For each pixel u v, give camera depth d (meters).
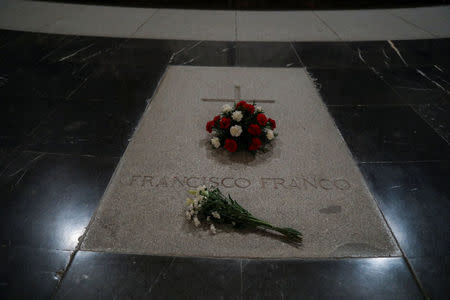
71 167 3.62
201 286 2.49
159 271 2.58
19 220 3.00
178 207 3.11
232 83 5.42
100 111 4.65
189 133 4.14
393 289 2.50
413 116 4.62
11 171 3.55
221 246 2.77
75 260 2.65
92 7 9.38
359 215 3.07
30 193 3.28
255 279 2.54
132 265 2.62
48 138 4.09
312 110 4.70
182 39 7.28
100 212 3.05
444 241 2.85
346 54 6.59
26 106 4.74
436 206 3.19
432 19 8.52
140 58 6.32
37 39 7.08
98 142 4.03
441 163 3.73
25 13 8.73
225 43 7.10
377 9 9.47
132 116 4.55
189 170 3.56
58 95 5.04
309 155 3.81
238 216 2.86
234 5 9.52
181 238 2.83
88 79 5.52
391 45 6.99
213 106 4.73
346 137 4.16
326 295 2.45
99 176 3.50
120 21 8.34
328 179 3.48
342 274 2.58
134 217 3.01
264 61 6.29
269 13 9.20
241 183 3.40
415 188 3.40
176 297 2.42
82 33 7.50
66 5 9.50
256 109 4.03
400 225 2.99
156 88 5.26
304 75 5.73
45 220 3.01
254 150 3.77
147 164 3.63
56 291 2.46
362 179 3.49
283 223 2.97
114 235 2.84
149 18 8.62
